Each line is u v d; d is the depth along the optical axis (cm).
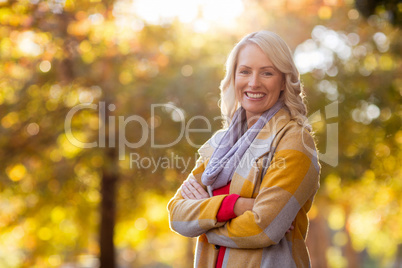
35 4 947
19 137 1071
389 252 2800
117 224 1423
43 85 1041
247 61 275
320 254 2025
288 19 1090
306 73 1082
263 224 246
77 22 964
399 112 1083
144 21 1039
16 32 958
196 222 265
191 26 1072
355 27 1054
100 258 1157
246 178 263
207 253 280
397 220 1792
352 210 2197
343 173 1091
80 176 1134
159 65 1049
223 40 1083
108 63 1003
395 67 1090
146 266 4062
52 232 1464
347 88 1070
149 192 1122
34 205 1253
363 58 1101
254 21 1077
